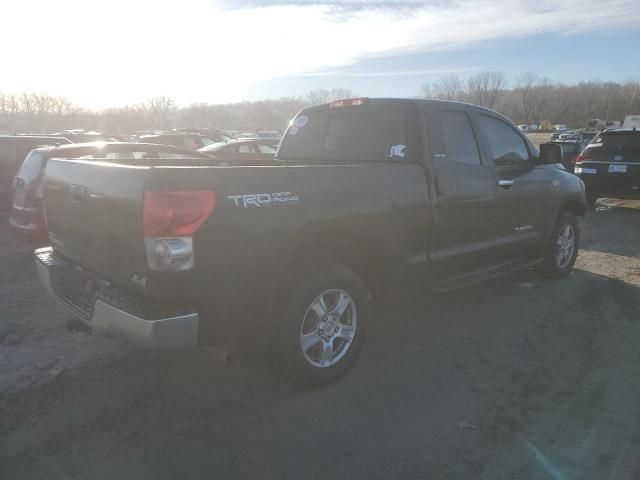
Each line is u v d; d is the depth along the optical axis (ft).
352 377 11.73
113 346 13.23
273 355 10.39
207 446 9.20
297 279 10.43
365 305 11.69
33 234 19.89
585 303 16.62
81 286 10.53
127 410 10.32
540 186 16.99
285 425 9.84
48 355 12.67
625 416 10.11
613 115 365.81
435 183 12.98
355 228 11.02
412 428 9.76
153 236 8.24
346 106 14.69
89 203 9.76
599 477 8.36
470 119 14.78
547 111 386.11
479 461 8.80
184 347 8.73
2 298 16.75
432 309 16.10
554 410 10.34
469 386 11.32
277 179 9.61
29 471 8.48
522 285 18.49
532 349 13.19
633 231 28.73
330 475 8.46
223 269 8.89
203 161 15.12
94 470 8.54
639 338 13.87
